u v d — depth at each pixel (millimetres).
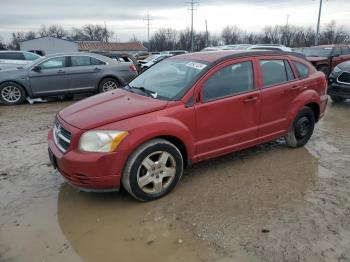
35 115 8305
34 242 3205
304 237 3182
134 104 3941
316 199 3883
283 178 4434
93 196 4027
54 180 4469
